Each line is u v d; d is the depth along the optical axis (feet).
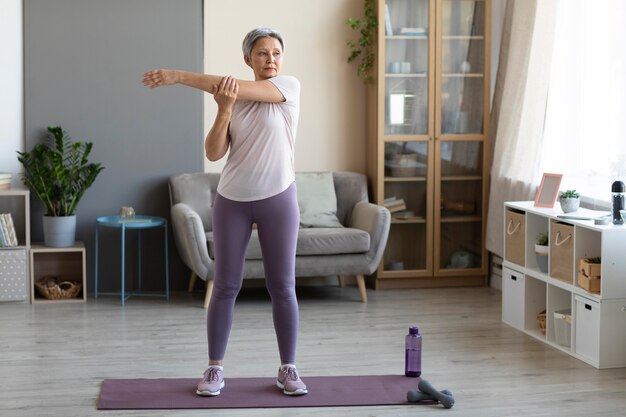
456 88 20.39
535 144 18.11
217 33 20.29
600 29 16.22
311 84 20.83
